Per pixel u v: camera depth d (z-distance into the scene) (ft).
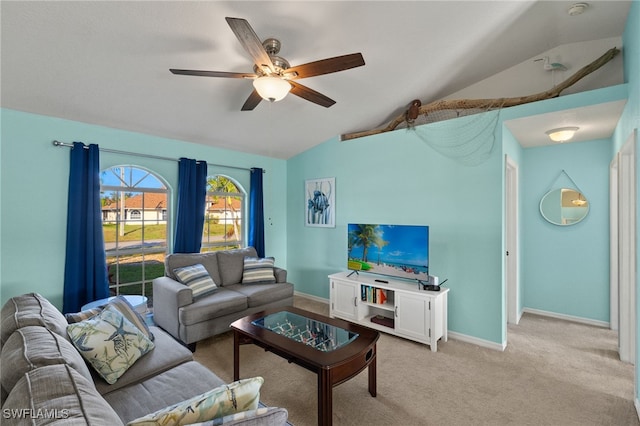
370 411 6.81
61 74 8.23
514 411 6.83
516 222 12.16
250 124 12.77
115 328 6.06
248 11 6.85
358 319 11.69
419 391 7.57
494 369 8.63
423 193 11.75
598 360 9.15
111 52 7.65
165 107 10.53
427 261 10.47
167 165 12.98
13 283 9.46
